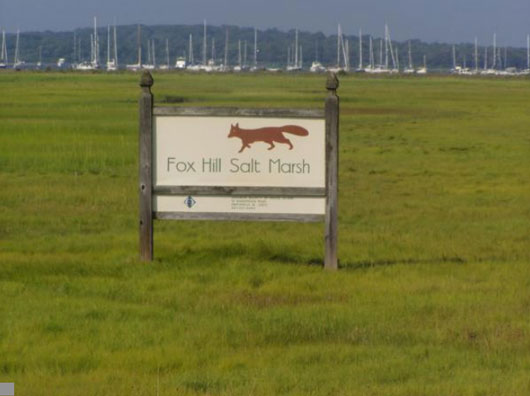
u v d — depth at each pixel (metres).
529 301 31.47
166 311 29.62
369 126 128.88
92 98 181.12
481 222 51.16
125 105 159.88
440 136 111.81
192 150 36.56
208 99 182.88
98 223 49.28
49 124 114.56
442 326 28.17
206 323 28.17
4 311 29.06
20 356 24.44
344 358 24.88
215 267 36.88
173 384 22.31
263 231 47.09
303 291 32.97
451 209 55.84
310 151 36.28
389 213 54.25
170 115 36.50
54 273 35.75
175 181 36.75
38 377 22.84
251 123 36.34
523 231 48.00
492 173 74.81
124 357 24.50
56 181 65.94
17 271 35.75
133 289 32.91
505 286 33.94
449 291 33.12
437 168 78.00
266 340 26.64
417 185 67.25
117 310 29.48
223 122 36.41
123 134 103.25
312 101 177.88
